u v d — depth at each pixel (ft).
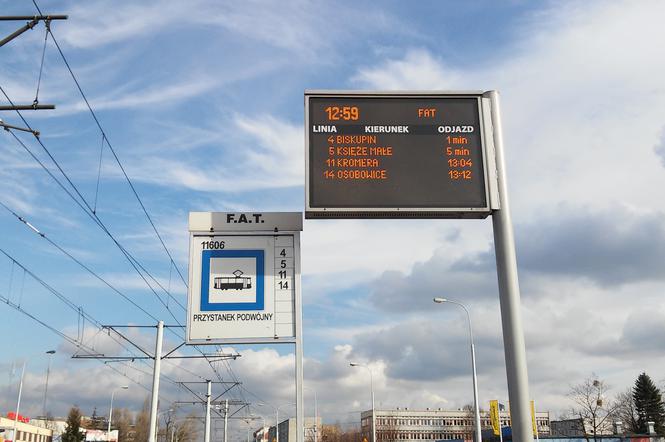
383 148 50.65
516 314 48.93
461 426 489.67
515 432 47.09
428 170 50.60
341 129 50.78
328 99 51.37
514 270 49.73
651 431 194.59
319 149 50.19
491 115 52.11
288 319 55.36
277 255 56.75
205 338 54.65
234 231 57.11
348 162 50.19
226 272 56.18
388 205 49.55
